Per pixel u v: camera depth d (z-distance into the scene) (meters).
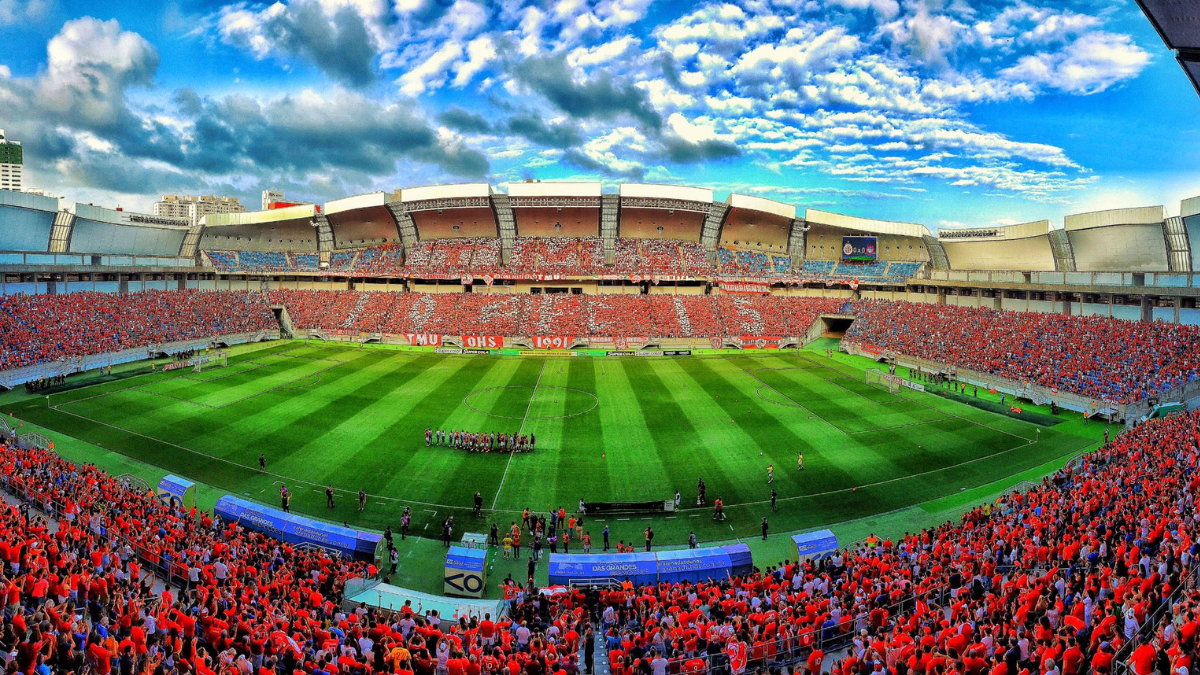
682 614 20.67
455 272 104.50
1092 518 26.31
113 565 22.02
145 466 40.41
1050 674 13.84
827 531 30.05
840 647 19.86
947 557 25.67
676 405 56.97
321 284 113.25
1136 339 61.22
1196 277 66.94
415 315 97.50
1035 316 75.50
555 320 94.88
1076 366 59.38
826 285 109.12
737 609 21.80
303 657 16.80
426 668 16.89
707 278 103.88
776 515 35.34
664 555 27.66
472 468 41.28
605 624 22.83
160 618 17.67
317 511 35.09
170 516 28.95
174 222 107.81
